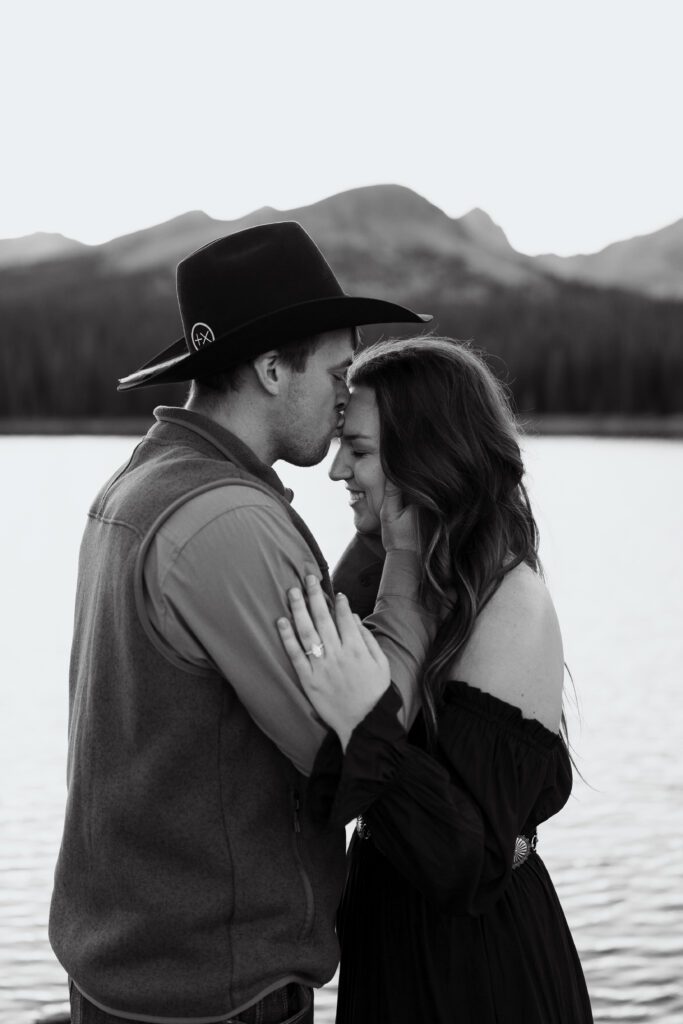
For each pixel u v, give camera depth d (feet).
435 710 5.79
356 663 5.23
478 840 5.38
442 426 6.07
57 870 5.84
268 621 5.22
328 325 5.62
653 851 19.84
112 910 5.47
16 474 164.55
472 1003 5.87
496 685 5.79
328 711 5.20
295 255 5.79
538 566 6.50
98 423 283.59
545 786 6.02
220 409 5.77
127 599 5.34
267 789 5.47
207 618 5.21
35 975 15.05
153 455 5.69
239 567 5.20
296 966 5.45
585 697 33.58
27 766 25.80
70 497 128.36
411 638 5.84
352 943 6.25
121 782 5.41
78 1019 5.73
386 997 6.02
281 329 5.55
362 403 6.24
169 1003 5.32
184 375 5.64
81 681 5.78
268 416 5.77
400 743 5.28
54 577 65.82
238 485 5.37
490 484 6.08
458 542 5.98
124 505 5.53
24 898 17.72
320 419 5.85
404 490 6.06
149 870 5.37
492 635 5.85
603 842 20.36
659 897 17.81
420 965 5.95
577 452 227.40
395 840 5.38
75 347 284.82
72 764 5.80
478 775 5.58
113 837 5.44
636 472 171.94
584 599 56.24
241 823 5.39
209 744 5.34
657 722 30.04
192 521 5.25
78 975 5.51
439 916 5.97
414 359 6.20
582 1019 6.31
